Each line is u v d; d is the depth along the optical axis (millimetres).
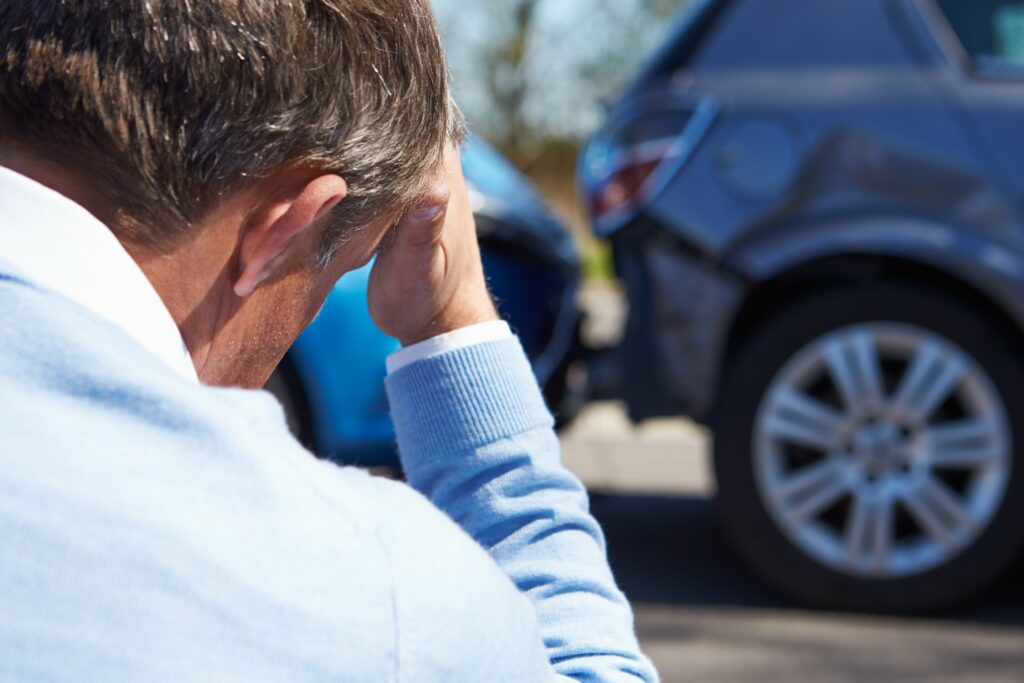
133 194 677
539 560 902
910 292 3182
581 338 3727
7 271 652
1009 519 3131
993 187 3115
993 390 3135
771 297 3396
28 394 625
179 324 723
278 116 688
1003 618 3270
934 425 3191
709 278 3273
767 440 3256
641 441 5523
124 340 657
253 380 811
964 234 3121
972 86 3188
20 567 584
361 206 763
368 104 729
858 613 3256
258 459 647
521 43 15000
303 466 671
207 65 666
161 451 628
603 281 10789
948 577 3180
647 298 3336
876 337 3205
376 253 940
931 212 3145
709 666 2957
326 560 636
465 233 975
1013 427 3129
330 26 706
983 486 3166
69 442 613
